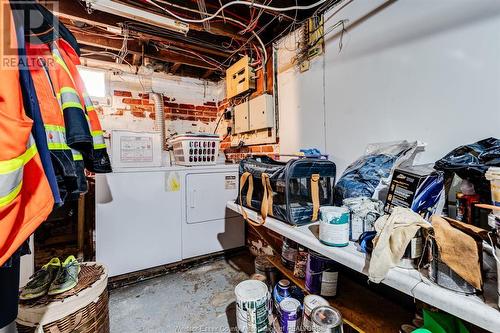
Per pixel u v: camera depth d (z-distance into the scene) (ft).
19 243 2.00
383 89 4.27
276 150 7.11
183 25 5.84
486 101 3.05
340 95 5.10
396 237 2.42
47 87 2.72
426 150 3.70
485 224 2.54
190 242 7.10
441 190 2.92
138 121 9.80
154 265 6.56
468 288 2.01
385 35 4.20
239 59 8.77
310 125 5.91
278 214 4.20
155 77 10.15
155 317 5.03
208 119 11.25
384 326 3.31
